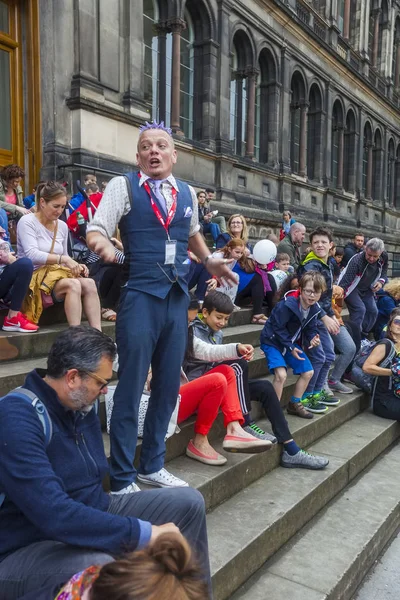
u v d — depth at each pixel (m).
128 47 9.08
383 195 24.55
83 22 8.20
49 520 1.65
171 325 2.60
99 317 3.82
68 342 1.82
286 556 2.93
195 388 3.16
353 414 5.22
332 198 19.14
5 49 7.75
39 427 1.77
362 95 21.30
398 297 7.02
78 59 8.16
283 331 4.14
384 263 6.48
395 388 5.09
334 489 3.75
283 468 3.75
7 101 7.82
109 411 2.92
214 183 12.84
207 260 2.88
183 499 2.09
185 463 3.21
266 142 15.46
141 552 1.01
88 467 1.93
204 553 2.10
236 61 14.13
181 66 12.28
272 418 3.72
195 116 12.72
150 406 2.71
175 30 11.48
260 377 4.85
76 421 1.92
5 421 1.72
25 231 3.82
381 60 23.69
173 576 0.95
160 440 2.72
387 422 5.08
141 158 2.54
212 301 3.46
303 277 4.09
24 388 1.85
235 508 3.06
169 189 2.59
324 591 2.62
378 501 3.71
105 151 8.67
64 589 1.14
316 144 18.27
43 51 7.92
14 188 5.49
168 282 2.54
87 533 1.67
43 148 8.05
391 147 25.66
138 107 9.32
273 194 15.48
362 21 20.84
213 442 3.61
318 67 17.47
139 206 2.49
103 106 8.48
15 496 1.67
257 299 5.89
